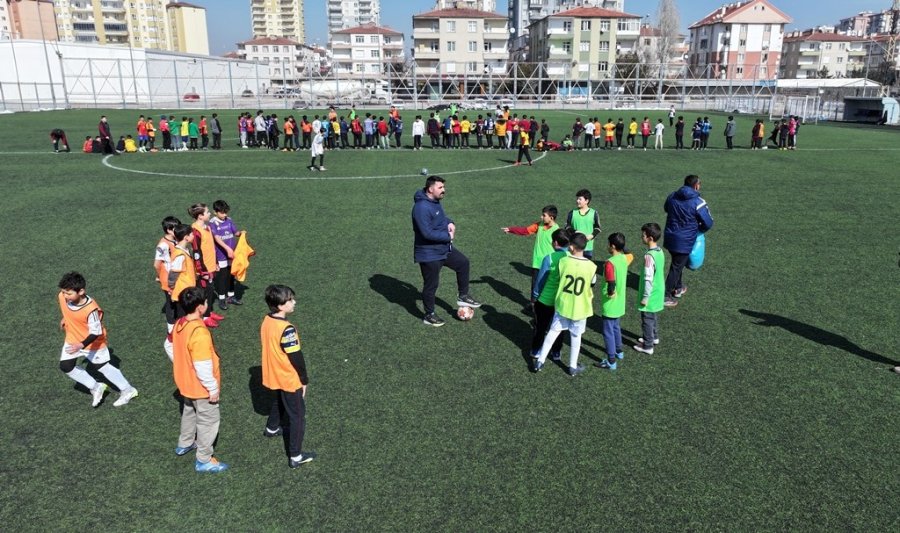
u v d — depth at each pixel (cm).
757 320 883
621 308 720
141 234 1341
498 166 2425
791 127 3028
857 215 1562
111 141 2677
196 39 13800
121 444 583
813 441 588
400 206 1634
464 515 489
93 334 612
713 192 1870
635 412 638
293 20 18125
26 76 6581
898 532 473
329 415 629
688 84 7269
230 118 4697
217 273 897
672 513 492
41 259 1159
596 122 3072
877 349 791
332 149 2953
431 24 9019
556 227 868
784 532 473
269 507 498
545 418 626
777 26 10000
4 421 619
